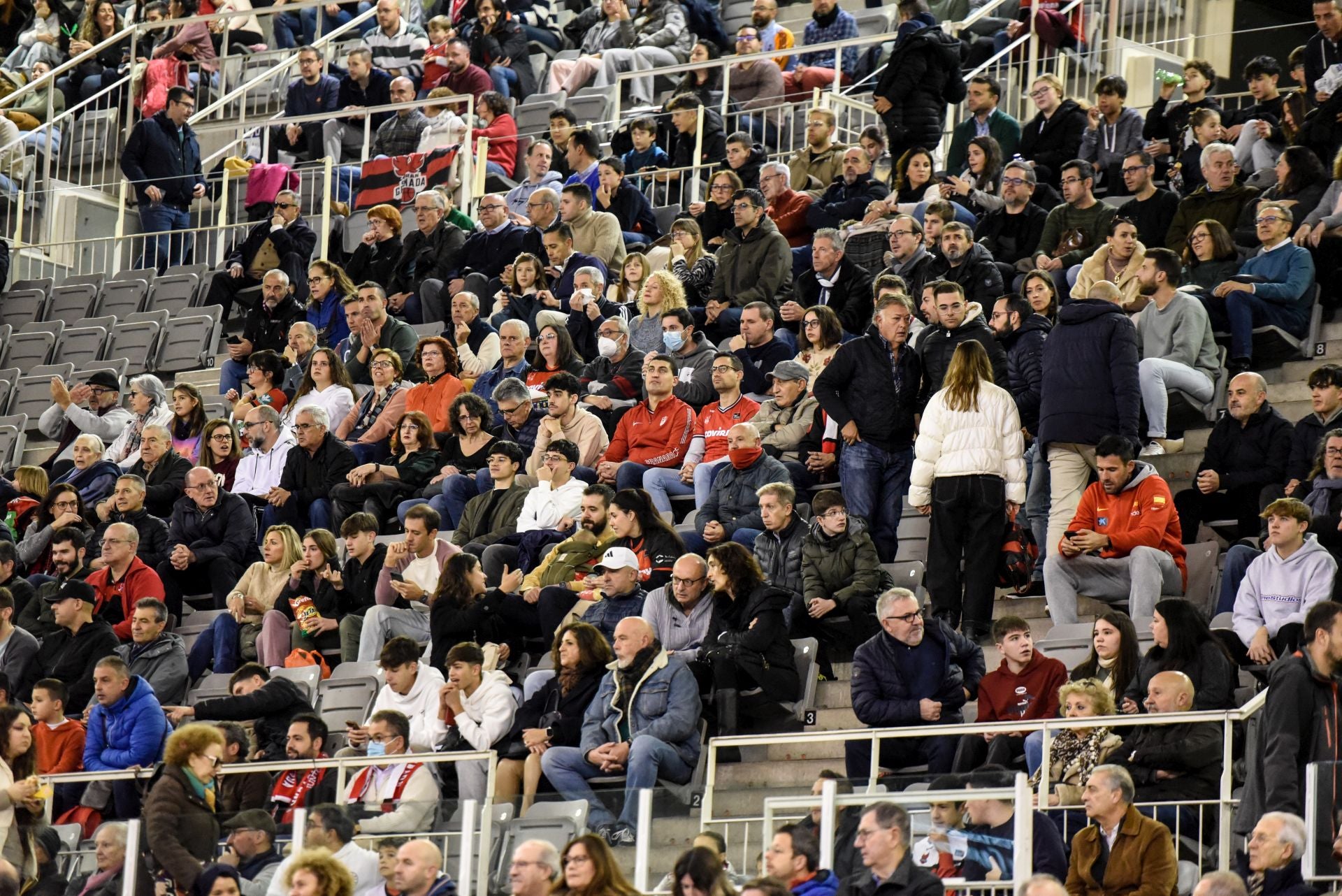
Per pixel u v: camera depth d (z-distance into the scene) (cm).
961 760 1909
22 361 3584
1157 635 1878
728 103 3812
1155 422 2355
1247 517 2247
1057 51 3769
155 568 2666
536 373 2845
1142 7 3931
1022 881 1611
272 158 4075
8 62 4603
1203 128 3091
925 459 2222
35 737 2286
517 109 4112
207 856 1820
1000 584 2212
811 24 4041
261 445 2880
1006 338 2462
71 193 3981
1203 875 1691
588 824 1767
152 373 3481
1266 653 1964
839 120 3775
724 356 2556
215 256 3897
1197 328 2456
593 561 2334
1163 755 1758
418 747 2130
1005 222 2952
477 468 2688
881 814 1627
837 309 2820
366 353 3053
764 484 2348
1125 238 2591
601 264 3094
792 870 1648
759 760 2133
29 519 2867
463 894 1755
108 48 4462
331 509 2706
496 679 2134
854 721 2131
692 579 2158
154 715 2248
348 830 1784
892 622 2008
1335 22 3198
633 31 4269
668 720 2006
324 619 2462
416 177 3700
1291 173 2786
